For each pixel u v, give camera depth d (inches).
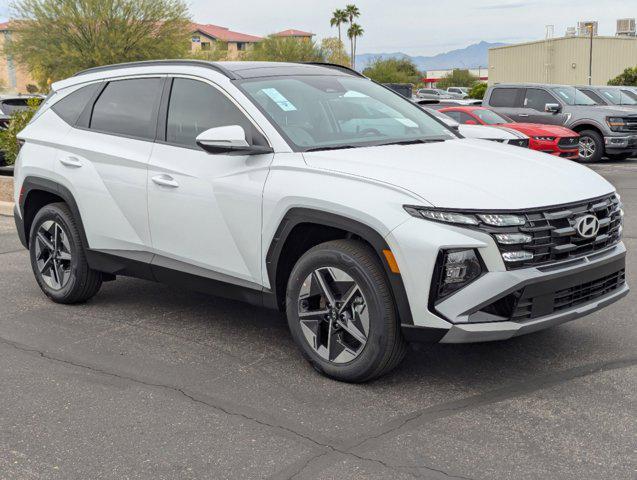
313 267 165.9
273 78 196.2
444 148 180.9
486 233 147.6
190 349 191.6
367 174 159.5
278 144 175.8
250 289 182.1
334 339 165.9
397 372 171.9
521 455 131.9
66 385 169.2
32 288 254.4
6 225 382.3
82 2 1402.6
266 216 172.2
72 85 233.0
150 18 1434.5
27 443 141.5
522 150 188.4
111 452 137.3
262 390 164.1
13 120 478.3
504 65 2317.9
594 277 162.1
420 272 148.8
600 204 162.9
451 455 132.5
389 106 206.8
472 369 172.6
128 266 209.9
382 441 138.6
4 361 184.9
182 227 191.9
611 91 736.3
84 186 215.2
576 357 178.2
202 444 139.6
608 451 132.5
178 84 201.6
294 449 136.8
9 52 1454.2
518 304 150.2
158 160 197.2
